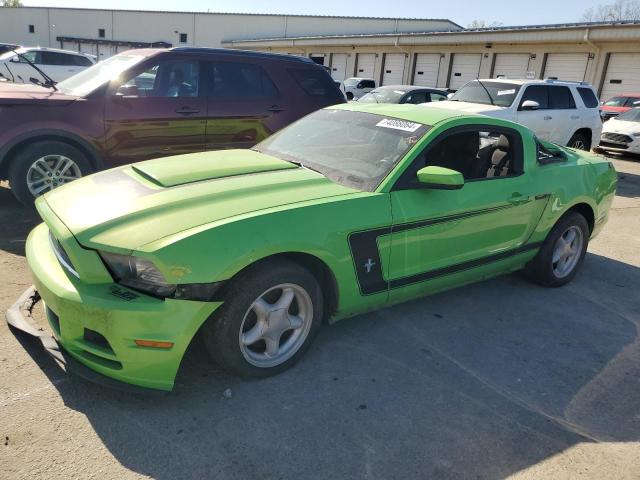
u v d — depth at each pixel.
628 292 5.04
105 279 2.74
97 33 50.72
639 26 19.80
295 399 3.02
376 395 3.12
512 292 4.81
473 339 3.89
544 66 24.19
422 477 2.53
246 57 6.89
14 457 2.45
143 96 6.18
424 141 3.71
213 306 2.76
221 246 2.75
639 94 20.69
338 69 37.00
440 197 3.70
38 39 50.69
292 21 49.47
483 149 4.42
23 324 3.23
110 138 6.02
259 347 3.21
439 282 3.89
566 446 2.83
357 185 3.52
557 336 4.05
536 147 4.57
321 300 3.28
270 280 2.96
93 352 2.73
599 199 5.04
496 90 11.55
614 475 2.64
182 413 2.83
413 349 3.67
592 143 12.58
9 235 5.18
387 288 3.55
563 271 5.02
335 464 2.57
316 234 3.07
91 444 2.57
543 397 3.25
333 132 4.20
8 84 6.50
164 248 2.65
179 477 2.42
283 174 3.52
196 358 3.32
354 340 3.72
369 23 48.25
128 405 2.86
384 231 3.39
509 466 2.65
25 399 2.83
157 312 2.63
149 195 3.08
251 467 2.51
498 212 4.08
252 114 6.85
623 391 3.38
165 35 50.44
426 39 28.69
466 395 3.20
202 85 6.55
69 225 2.89
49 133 5.67
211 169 3.48
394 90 14.00
